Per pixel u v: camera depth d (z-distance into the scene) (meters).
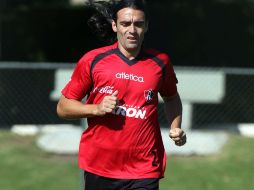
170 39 56.00
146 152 15.98
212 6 57.44
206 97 39.09
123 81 15.63
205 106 42.09
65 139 36.06
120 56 15.75
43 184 31.16
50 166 33.34
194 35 56.38
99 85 15.75
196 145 35.19
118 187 16.08
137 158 15.98
